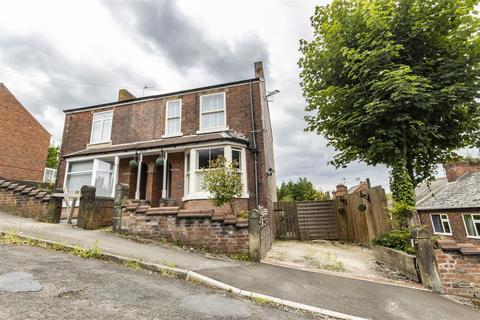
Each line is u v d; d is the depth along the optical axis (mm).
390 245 6516
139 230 6785
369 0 6770
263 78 13492
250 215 6113
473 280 4703
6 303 2545
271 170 13602
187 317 2777
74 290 3115
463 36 6367
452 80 6504
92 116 14430
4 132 17375
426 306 3975
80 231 6844
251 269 5121
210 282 4090
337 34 7562
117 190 7344
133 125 13469
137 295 3238
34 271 3594
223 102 12383
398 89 5992
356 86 7031
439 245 5020
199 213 6336
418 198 24625
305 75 8875
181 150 10828
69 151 14219
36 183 13141
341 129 7887
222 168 7906
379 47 6789
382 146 6602
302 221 12875
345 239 11828
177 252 5699
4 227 6109
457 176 21344
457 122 6941
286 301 3691
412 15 6633
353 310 3635
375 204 8664
